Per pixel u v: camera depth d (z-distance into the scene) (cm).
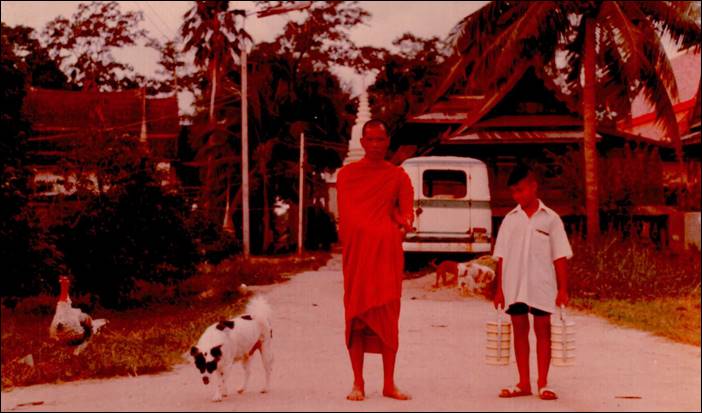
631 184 2958
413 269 2292
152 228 1831
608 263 1769
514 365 920
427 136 3844
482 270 1756
